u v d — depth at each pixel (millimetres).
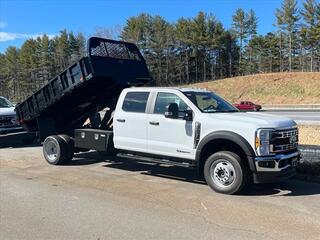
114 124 9969
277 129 7895
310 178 9242
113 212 6871
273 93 63594
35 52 119938
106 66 10961
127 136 9695
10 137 14766
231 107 9398
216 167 8148
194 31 104125
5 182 9164
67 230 6020
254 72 103000
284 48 97625
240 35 105062
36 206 7254
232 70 107438
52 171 10406
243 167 7898
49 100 11859
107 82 11438
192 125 8555
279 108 51406
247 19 104125
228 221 6402
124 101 9867
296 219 6492
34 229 6078
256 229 6039
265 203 7402
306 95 59969
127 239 5648
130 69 11703
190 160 8688
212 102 9117
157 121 9109
